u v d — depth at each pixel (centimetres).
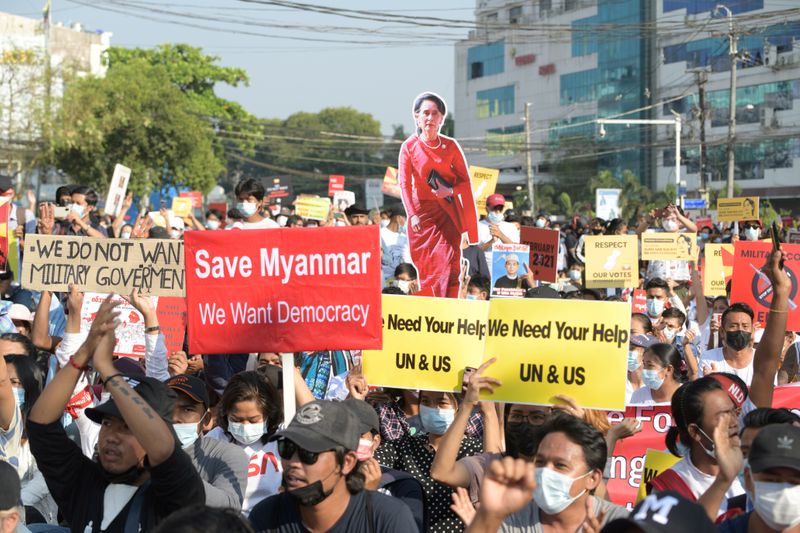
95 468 727
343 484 693
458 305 961
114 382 675
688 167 11844
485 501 550
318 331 947
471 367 950
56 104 7512
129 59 12069
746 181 11294
